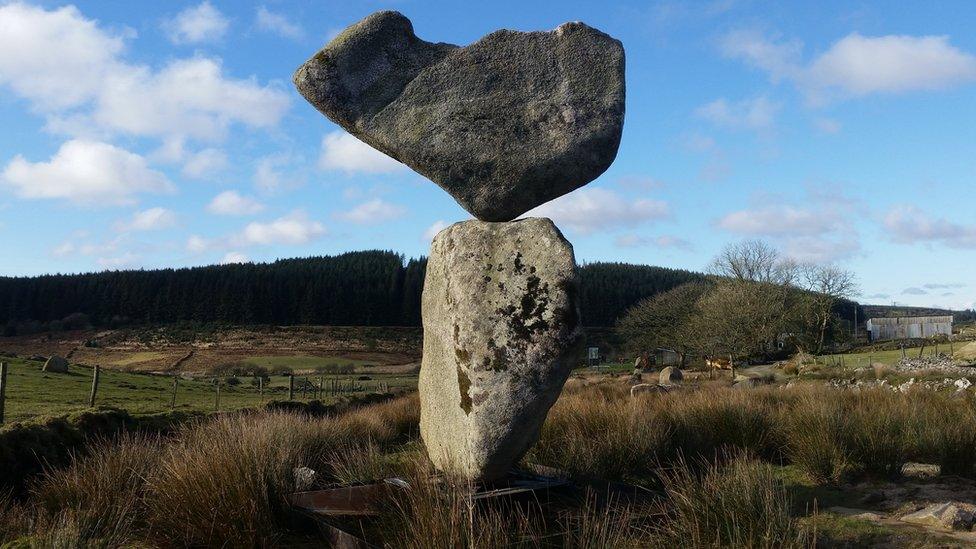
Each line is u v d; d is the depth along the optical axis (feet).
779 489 18.29
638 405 30.50
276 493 18.17
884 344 174.09
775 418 30.42
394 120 17.29
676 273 349.41
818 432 25.32
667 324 188.55
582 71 17.65
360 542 15.11
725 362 155.33
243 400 64.18
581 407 32.37
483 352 15.94
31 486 22.06
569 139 16.99
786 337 180.45
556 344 15.70
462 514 13.44
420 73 17.57
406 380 134.31
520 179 17.04
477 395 15.74
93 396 47.98
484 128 17.21
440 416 17.28
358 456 22.75
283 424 28.25
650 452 25.27
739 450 26.53
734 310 154.71
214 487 17.08
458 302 16.60
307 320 267.80
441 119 17.26
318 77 17.22
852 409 32.53
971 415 29.07
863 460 24.44
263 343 227.20
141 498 19.27
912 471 24.39
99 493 18.86
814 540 14.19
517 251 16.62
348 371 172.35
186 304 267.59
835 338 191.01
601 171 17.31
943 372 74.95
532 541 13.76
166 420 35.04
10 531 17.80
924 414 30.48
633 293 301.43
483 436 15.49
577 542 13.84
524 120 17.26
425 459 18.03
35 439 25.66
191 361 194.70
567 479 19.89
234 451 19.08
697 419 29.99
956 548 15.44
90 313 260.83
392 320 272.92
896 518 18.60
